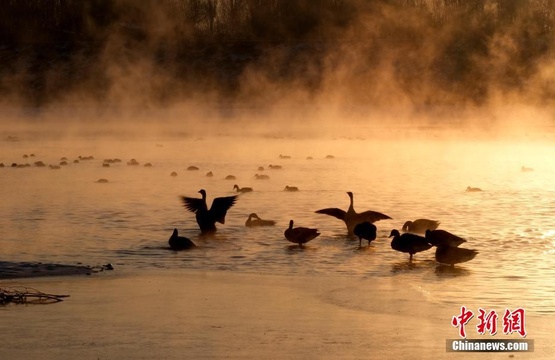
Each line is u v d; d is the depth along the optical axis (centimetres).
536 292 3139
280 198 5794
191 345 2470
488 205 5469
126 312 2820
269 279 3356
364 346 2473
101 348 2442
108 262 3691
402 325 2689
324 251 3934
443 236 3762
